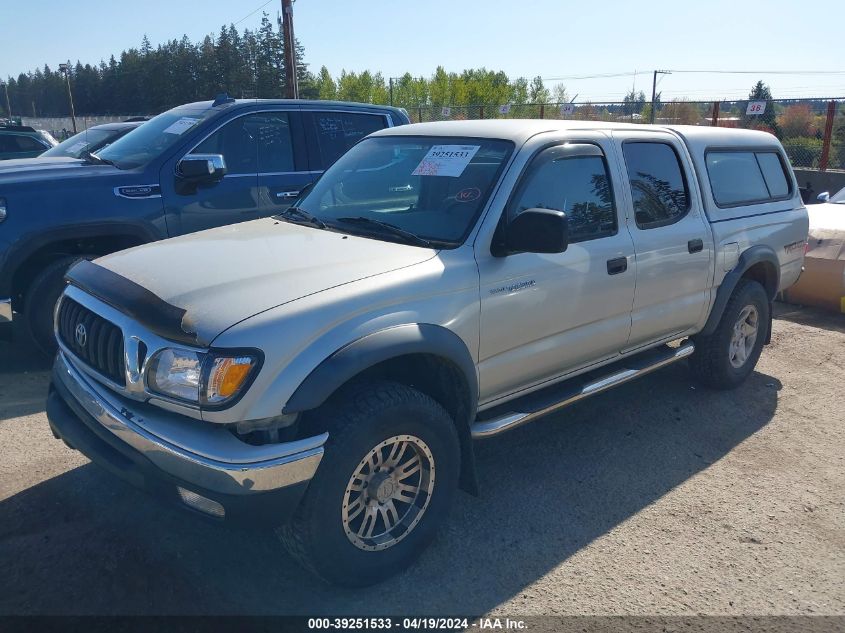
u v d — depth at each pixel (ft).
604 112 51.37
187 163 18.13
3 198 16.39
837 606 9.87
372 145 14.26
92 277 10.36
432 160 12.51
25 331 17.81
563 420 15.84
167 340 8.74
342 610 9.43
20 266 17.17
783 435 15.37
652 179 14.38
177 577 9.93
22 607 9.16
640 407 16.65
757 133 18.30
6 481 12.24
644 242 13.62
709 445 14.79
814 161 45.27
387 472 9.84
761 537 11.48
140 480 9.04
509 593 9.91
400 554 10.05
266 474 8.36
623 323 13.64
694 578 10.37
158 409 9.04
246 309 8.76
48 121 153.28
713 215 15.75
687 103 47.67
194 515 8.64
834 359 20.35
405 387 9.85
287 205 20.99
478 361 11.00
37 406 15.48
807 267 24.75
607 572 10.44
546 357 12.20
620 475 13.39
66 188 17.17
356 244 11.01
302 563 9.46
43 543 10.53
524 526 11.57
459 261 10.61
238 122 20.20
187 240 11.84
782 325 23.65
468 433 11.04
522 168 11.60
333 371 8.76
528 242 10.45
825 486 13.19
